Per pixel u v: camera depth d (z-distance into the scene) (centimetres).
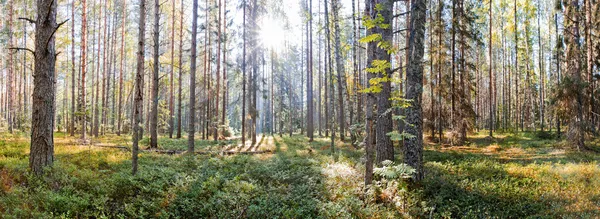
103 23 3019
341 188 820
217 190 806
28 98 4122
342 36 2483
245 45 2317
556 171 1073
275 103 5534
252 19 2361
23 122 2453
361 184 820
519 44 3812
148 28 2942
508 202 791
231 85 3325
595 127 2131
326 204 688
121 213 661
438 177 948
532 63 4309
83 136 1930
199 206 705
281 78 4472
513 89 5044
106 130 3400
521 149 1905
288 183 931
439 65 2241
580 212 676
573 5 1827
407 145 919
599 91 1983
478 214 710
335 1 2064
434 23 2198
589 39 1956
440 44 2206
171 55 2755
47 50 843
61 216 573
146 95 4050
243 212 677
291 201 744
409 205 733
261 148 1964
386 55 842
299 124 5603
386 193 762
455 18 2219
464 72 2308
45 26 841
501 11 3509
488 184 916
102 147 1512
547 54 4312
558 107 1858
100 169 973
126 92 3744
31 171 799
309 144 2327
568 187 891
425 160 1400
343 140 2448
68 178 789
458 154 1602
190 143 1527
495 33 3541
